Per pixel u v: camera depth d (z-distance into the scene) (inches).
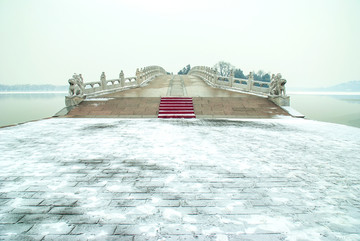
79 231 105.4
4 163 200.4
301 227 109.9
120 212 122.3
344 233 105.1
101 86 702.5
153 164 200.2
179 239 100.3
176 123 422.9
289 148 255.4
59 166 193.9
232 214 121.3
